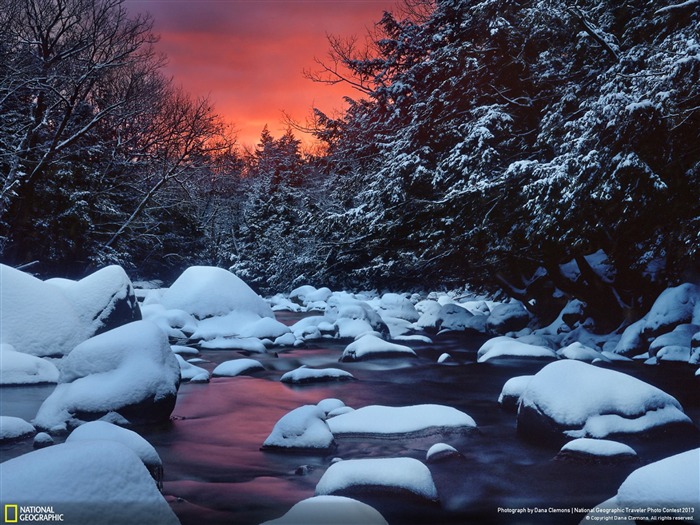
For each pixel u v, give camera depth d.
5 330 14.30
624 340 17.97
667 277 19.27
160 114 42.56
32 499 3.88
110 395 9.24
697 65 14.59
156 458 6.42
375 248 29.72
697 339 16.06
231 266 56.47
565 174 17.22
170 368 10.03
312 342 21.00
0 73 32.69
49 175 36.50
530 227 19.14
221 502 6.18
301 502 5.10
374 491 5.91
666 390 12.24
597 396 8.34
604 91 16.84
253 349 18.50
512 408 10.59
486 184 20.27
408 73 30.30
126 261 43.06
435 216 24.47
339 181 36.47
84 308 15.63
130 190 44.59
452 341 21.92
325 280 45.19
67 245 37.75
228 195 65.00
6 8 33.34
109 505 3.98
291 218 55.59
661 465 5.08
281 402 11.45
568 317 21.00
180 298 22.62
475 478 6.91
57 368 13.41
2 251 33.00
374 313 22.11
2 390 12.15
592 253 21.30
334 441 8.22
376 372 14.95
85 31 34.88
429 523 5.67
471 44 24.41
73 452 4.17
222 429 9.40
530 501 6.20
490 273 24.89
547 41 22.20
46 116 32.09
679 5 16.64
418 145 26.34
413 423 8.77
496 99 24.61
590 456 7.41
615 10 19.92
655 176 16.12
